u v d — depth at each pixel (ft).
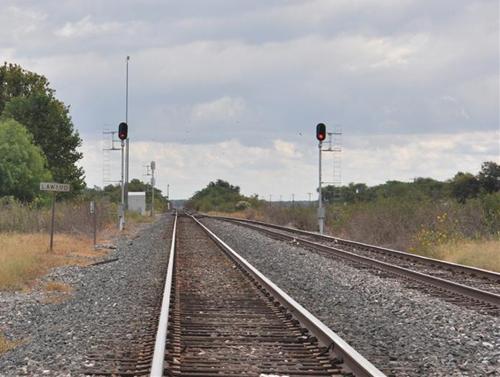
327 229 271.69
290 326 71.56
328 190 464.65
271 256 161.38
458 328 72.43
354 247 189.57
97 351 59.41
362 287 105.81
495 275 116.26
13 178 302.04
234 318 77.10
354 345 62.75
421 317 79.05
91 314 81.35
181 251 174.40
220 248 184.14
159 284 109.29
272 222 379.35
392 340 65.67
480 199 199.62
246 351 59.57
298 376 51.11
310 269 132.16
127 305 87.45
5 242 161.68
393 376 51.06
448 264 133.59
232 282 111.55
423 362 56.18
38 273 123.75
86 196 399.65
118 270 132.57
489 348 62.69
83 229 236.02
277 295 90.43
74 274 125.49
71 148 434.30
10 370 53.42
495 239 170.50
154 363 49.08
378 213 222.89
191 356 57.36
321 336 62.69
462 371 53.62
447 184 408.87
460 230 184.55
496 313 83.10
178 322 72.69
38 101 421.59
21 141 312.50
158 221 420.77
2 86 474.90
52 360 56.24
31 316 81.97
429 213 201.36
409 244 192.24
